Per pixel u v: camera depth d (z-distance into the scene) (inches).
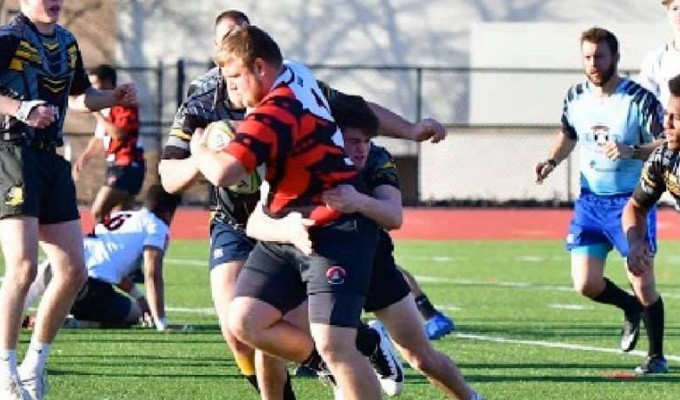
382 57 4884.4
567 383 1233.4
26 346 1445.6
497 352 1448.1
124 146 2330.2
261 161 818.2
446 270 2573.8
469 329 1673.2
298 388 1186.0
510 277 2433.6
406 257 2883.9
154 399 1122.0
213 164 809.5
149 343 1482.5
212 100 975.6
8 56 1055.0
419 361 948.6
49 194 1070.4
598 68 1390.3
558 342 1545.3
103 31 4803.2
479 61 4665.4
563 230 3661.4
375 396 843.4
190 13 4822.8
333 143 850.8
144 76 4665.4
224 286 975.0
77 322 1614.2
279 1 4894.2
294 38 4899.1
